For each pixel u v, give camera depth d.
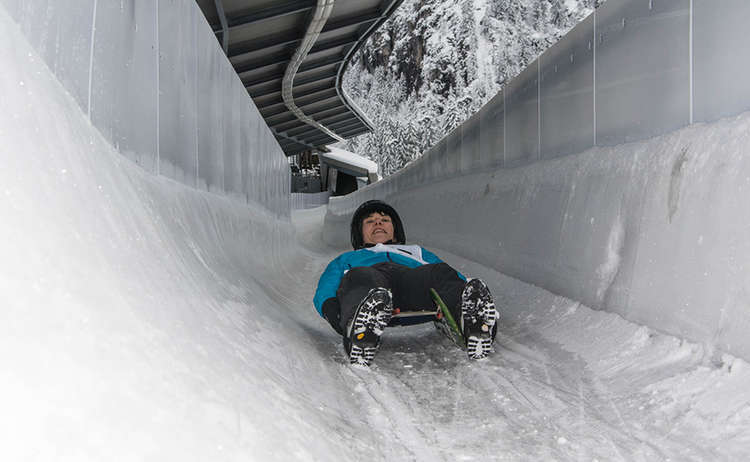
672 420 2.05
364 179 67.12
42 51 2.12
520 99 6.81
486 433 2.07
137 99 3.46
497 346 3.58
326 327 4.55
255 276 5.87
